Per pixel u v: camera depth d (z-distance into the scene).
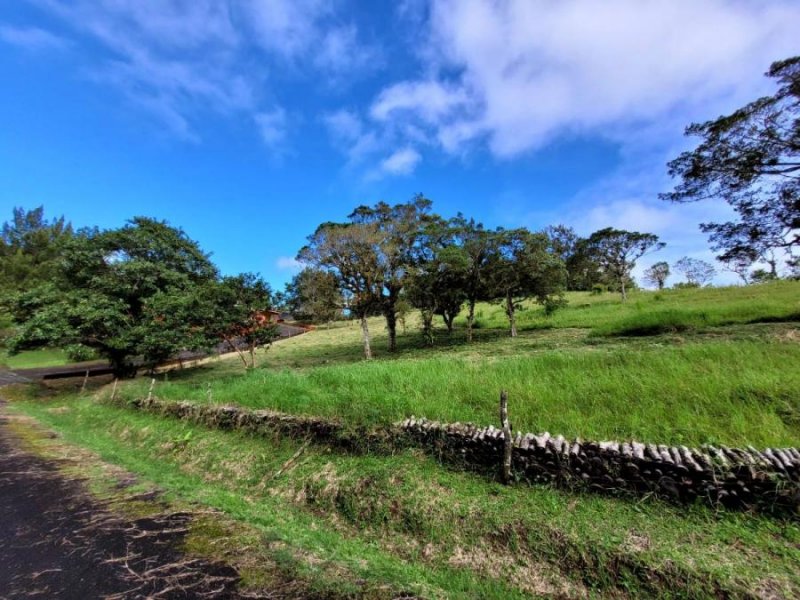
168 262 20.11
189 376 18.72
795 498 3.74
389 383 8.10
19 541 3.92
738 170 12.39
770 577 3.13
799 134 11.20
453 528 4.29
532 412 6.09
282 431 7.02
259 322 16.92
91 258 17.88
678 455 4.27
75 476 6.01
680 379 6.44
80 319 15.95
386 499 4.89
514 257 18.38
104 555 3.59
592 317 22.45
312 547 3.96
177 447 7.80
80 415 11.77
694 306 18.94
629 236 36.31
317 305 19.55
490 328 25.52
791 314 13.49
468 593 3.49
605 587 3.42
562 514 4.12
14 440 8.69
